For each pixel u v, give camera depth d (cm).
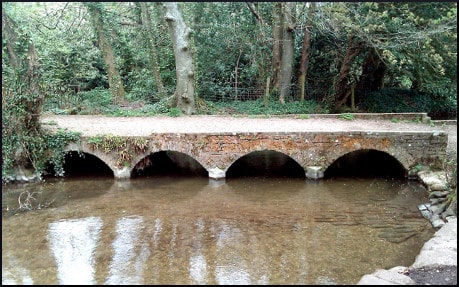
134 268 684
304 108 1892
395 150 1145
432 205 930
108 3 2195
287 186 1136
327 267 679
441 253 641
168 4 1688
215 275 658
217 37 2034
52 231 839
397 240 780
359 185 1140
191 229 846
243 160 1462
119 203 1005
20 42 1134
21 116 1123
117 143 1180
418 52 1692
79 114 1659
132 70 2261
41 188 1127
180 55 1720
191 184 1159
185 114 1719
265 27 2017
